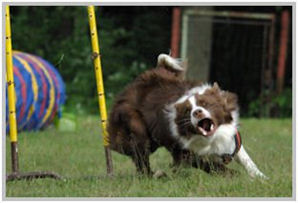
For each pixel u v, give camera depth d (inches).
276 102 823.1
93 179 339.0
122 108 354.0
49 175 340.2
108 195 301.4
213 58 877.2
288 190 306.7
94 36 358.3
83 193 305.7
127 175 350.0
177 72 366.3
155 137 343.6
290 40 866.8
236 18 868.0
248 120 684.1
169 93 341.1
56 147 463.2
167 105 334.3
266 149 450.9
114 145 359.3
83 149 470.3
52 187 318.0
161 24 914.7
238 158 347.6
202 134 315.3
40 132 553.9
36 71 552.1
